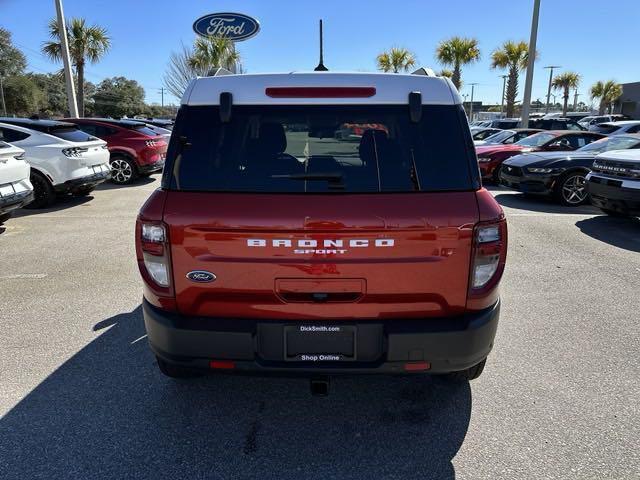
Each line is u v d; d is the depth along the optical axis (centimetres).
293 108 257
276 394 327
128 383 338
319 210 240
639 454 266
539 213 941
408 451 271
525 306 475
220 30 2616
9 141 952
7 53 5741
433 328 248
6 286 527
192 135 257
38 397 319
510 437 281
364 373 253
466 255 246
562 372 353
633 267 594
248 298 250
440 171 251
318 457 266
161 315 257
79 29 2692
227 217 241
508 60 3206
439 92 262
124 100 7781
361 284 246
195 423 295
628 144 980
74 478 248
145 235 252
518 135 1586
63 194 1033
